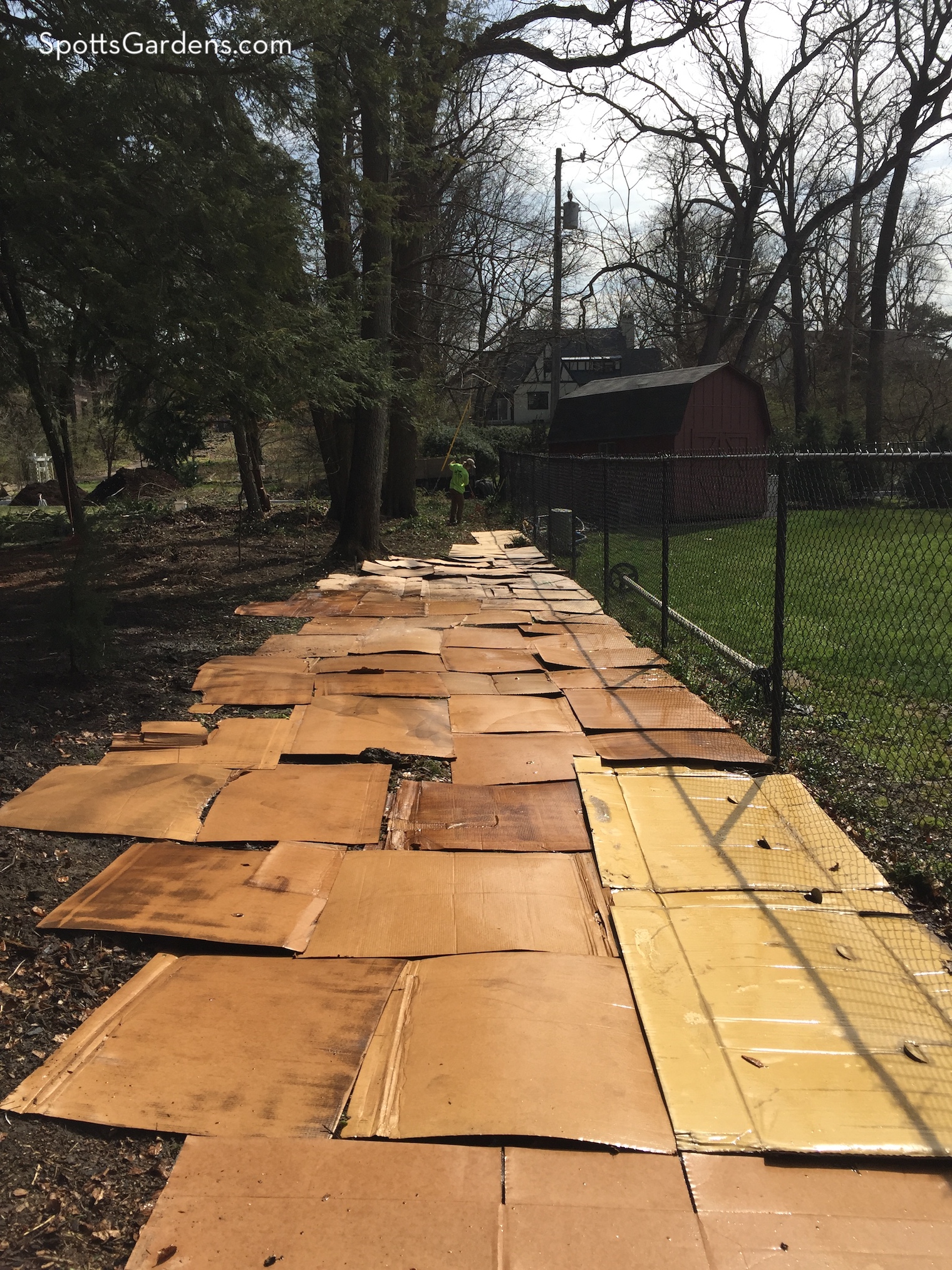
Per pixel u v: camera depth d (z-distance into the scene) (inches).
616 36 638.5
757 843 167.8
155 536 685.3
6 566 530.6
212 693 268.5
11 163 289.7
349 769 206.5
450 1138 95.2
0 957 129.3
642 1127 96.6
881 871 157.0
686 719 243.1
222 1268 80.4
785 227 1344.7
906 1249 82.7
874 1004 118.3
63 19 287.4
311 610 405.1
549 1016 115.3
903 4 1026.7
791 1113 98.6
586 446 1000.2
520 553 626.2
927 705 249.1
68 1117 98.3
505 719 245.4
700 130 1231.5
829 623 350.6
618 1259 81.3
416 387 587.5
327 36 351.9
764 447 908.0
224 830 173.6
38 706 248.4
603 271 1280.8
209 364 350.9
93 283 309.9
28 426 903.1
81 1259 82.7
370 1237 83.4
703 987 121.7
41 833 171.0
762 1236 84.0
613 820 178.5
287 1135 95.7
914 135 1086.4
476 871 157.8
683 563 508.1
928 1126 96.9
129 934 134.9
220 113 327.6
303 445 1085.8
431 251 944.3
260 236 342.6
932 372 1642.5
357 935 136.3
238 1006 118.0
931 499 293.6
